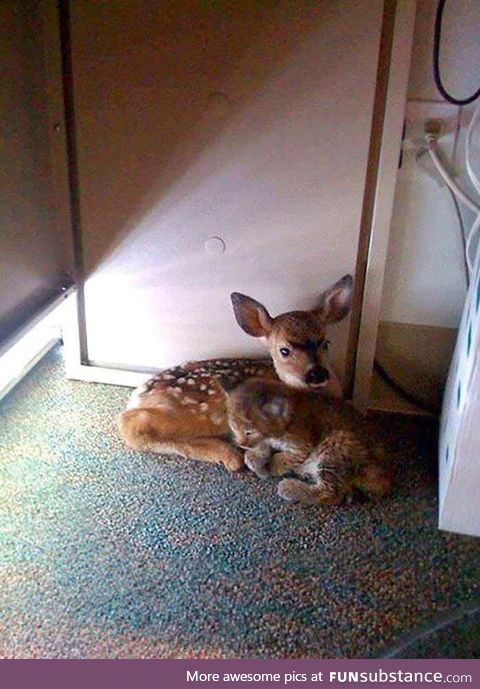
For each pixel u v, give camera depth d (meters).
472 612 0.93
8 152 1.13
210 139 1.20
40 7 1.14
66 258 1.36
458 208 1.25
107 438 1.30
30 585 0.97
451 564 1.02
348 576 1.00
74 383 1.47
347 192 1.20
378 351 1.41
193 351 1.42
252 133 1.18
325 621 0.92
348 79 1.11
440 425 1.30
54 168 1.27
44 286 1.31
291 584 0.98
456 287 1.33
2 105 1.09
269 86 1.13
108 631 0.90
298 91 1.13
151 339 1.42
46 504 1.12
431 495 1.17
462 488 1.04
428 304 1.36
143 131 1.21
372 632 0.90
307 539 1.07
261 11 1.08
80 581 0.98
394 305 1.37
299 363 1.17
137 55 1.15
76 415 1.37
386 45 1.09
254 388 1.16
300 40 1.09
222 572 1.00
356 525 1.10
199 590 0.97
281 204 1.23
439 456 1.23
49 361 1.55
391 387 1.42
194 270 1.32
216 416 1.24
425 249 1.30
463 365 1.05
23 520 1.09
